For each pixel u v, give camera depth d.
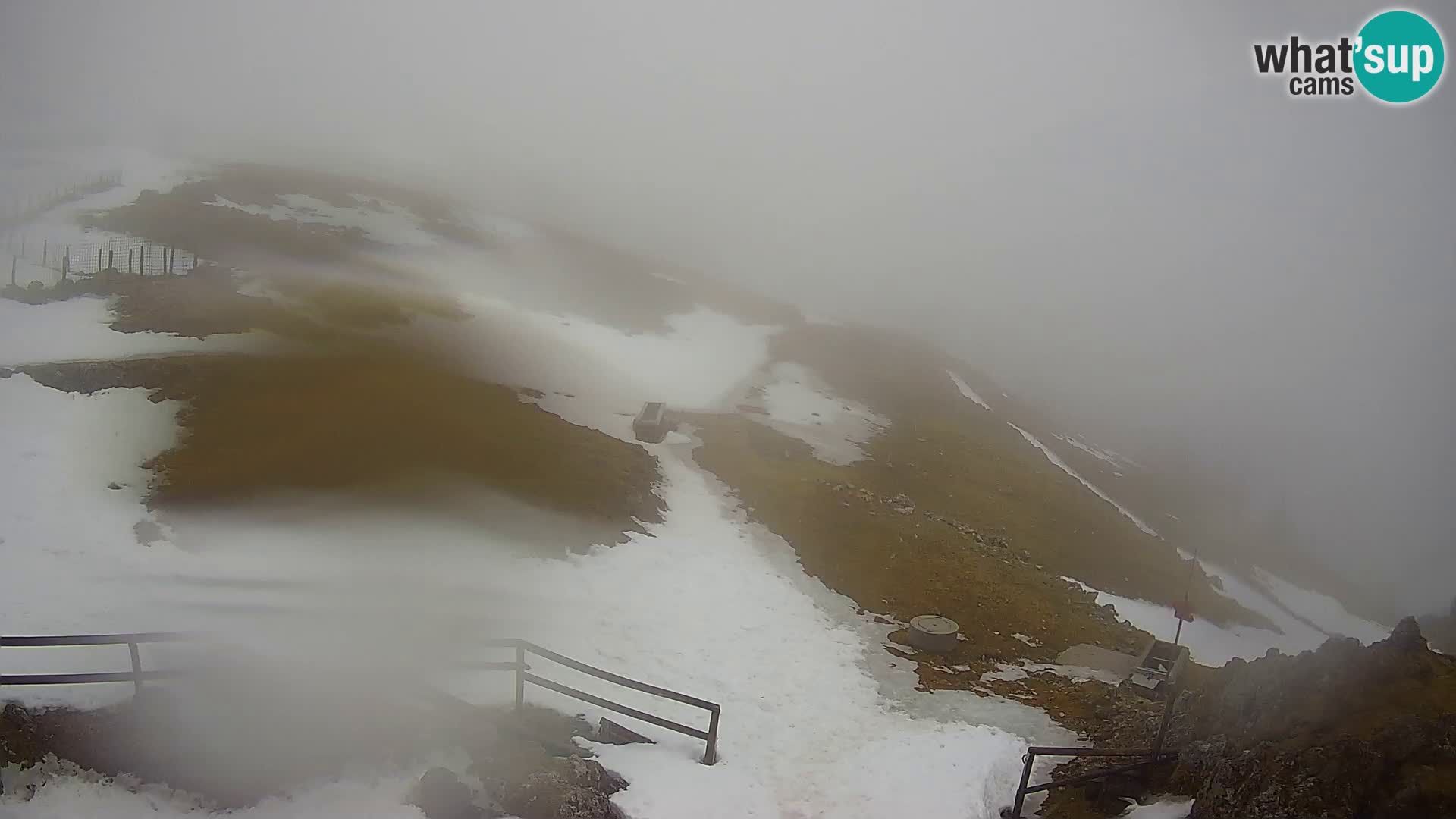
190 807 10.60
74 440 20.14
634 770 12.43
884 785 13.23
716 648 17.58
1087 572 31.25
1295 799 9.94
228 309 32.53
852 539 25.06
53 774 10.53
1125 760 13.34
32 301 29.72
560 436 28.47
